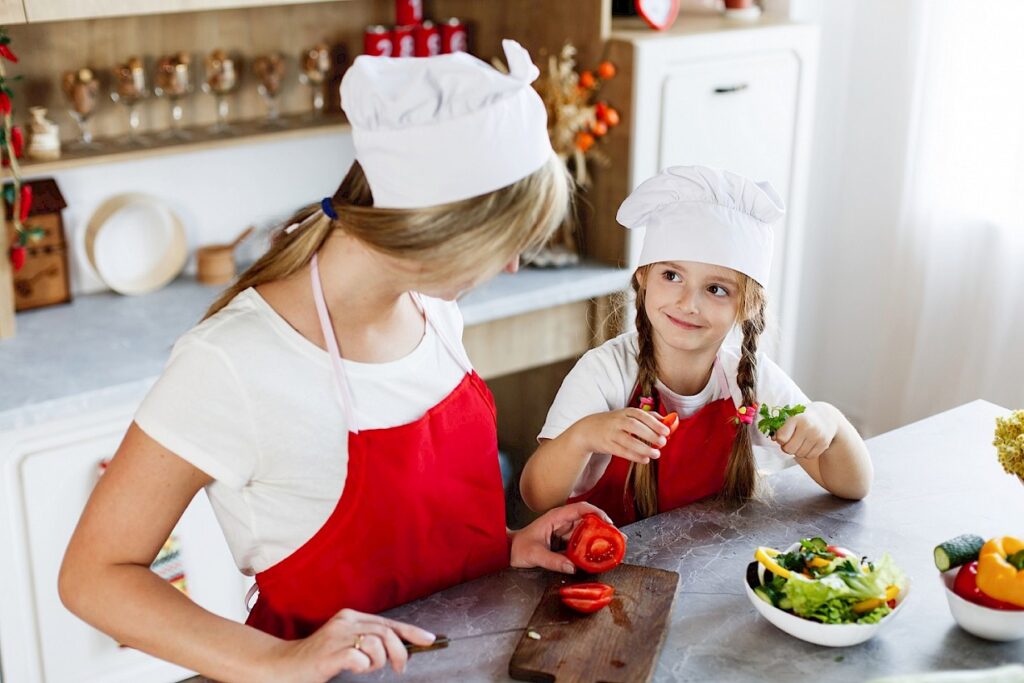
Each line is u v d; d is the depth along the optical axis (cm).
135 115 268
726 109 292
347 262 123
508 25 300
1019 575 120
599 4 275
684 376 166
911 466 162
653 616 124
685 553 141
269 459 123
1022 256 295
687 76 281
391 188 114
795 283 328
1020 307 300
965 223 306
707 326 157
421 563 136
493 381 321
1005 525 146
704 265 155
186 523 232
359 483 128
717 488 169
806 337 367
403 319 136
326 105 296
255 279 128
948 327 318
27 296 258
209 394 118
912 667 118
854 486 152
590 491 169
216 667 113
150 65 270
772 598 125
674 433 165
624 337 175
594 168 290
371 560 132
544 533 142
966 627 123
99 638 231
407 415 133
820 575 125
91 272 271
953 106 302
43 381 221
